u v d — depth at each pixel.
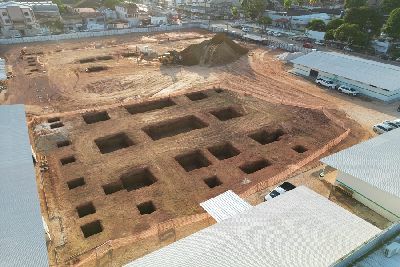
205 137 37.19
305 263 17.39
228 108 44.41
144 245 23.36
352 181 27.22
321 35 78.00
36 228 19.48
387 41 74.00
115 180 30.05
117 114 42.06
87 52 67.88
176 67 59.31
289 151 34.66
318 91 49.75
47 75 55.19
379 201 25.77
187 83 52.22
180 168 31.88
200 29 90.88
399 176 26.08
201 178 30.56
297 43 75.31
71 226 25.00
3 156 26.56
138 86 51.09
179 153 34.16
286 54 63.41
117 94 48.38
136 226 25.08
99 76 54.84
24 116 33.28
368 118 41.72
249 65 60.62
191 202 27.59
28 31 83.38
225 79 53.94
